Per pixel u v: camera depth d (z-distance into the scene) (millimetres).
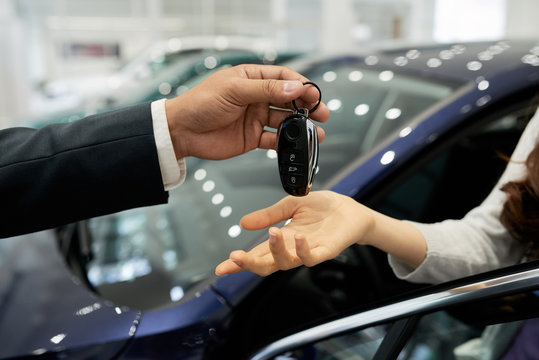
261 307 953
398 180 1086
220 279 976
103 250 1226
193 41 4156
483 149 1144
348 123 1354
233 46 4270
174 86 3426
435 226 778
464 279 656
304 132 632
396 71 1537
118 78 3832
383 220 699
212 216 1260
